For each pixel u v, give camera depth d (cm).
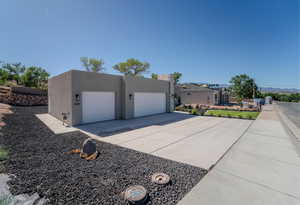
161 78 1578
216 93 2705
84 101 846
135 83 1122
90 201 215
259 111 1647
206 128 781
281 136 631
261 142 544
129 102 1073
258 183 276
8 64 2320
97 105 916
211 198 231
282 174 312
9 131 615
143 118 1103
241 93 3566
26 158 368
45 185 253
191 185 267
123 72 2702
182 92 2756
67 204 207
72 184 258
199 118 1123
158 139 575
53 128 732
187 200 225
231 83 3747
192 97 2677
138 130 722
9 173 291
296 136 631
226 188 260
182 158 396
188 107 1752
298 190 254
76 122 808
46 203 208
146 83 1231
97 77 908
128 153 425
